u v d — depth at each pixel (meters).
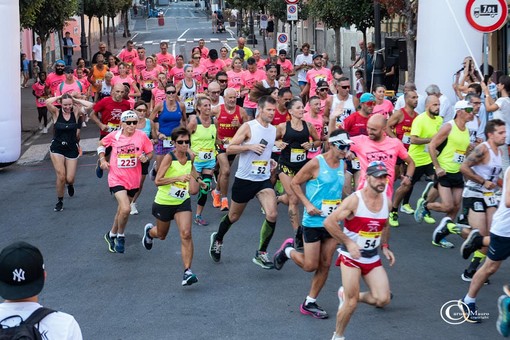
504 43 28.03
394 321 10.02
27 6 31.83
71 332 5.05
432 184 14.07
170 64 33.31
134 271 12.60
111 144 13.55
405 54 25.23
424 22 21.02
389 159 11.82
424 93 21.19
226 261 13.02
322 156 10.02
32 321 4.96
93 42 82.88
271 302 10.91
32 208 17.81
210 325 10.05
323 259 10.14
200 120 15.72
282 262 10.92
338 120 17.03
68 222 16.30
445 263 12.61
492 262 9.75
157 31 97.19
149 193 18.92
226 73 23.70
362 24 32.50
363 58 31.50
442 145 13.10
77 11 55.09
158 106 17.55
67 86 23.88
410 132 15.59
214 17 90.38
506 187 9.41
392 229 14.87
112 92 18.16
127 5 88.19
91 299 11.27
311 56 33.12
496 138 11.27
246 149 11.99
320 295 11.18
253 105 24.00
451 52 20.69
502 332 8.93
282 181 13.89
